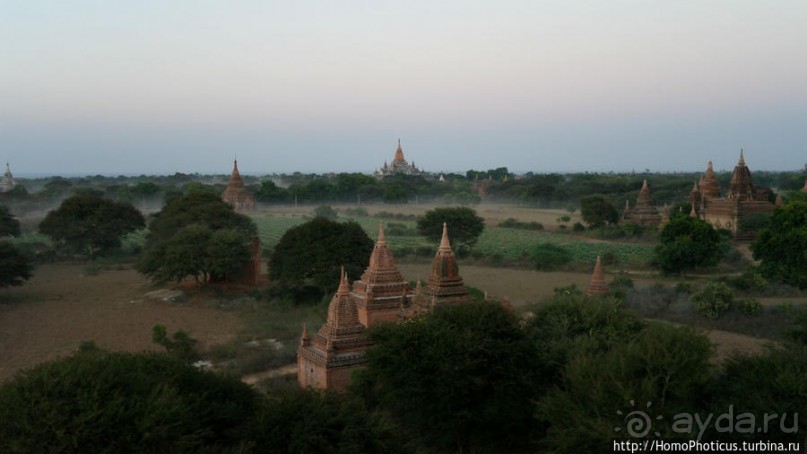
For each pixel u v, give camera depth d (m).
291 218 167.50
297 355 45.97
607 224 140.88
